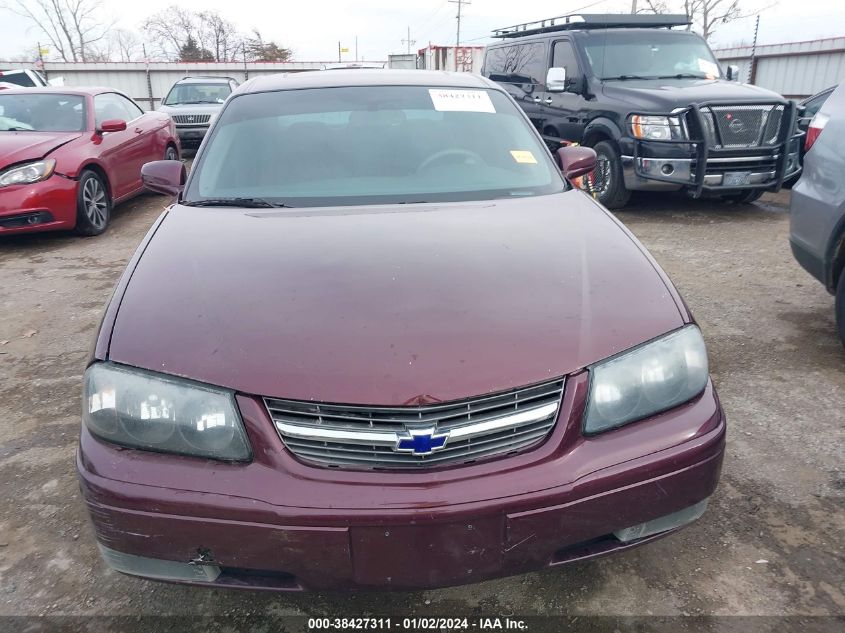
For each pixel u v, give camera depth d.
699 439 1.74
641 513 1.71
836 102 3.54
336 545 1.58
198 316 1.80
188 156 13.45
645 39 7.88
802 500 2.42
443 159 2.89
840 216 3.29
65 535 2.38
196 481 1.61
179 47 46.28
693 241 6.03
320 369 1.62
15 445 2.98
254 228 2.36
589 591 2.05
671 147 6.49
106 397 1.69
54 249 6.42
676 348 1.79
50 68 24.72
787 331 3.91
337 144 2.94
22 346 4.10
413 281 1.91
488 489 1.58
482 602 2.03
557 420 1.66
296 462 1.61
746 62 17.44
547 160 3.04
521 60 9.24
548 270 1.98
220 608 2.03
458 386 1.59
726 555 2.17
